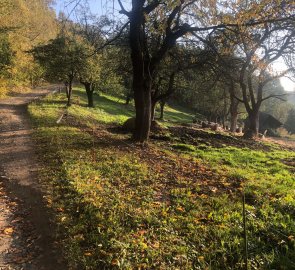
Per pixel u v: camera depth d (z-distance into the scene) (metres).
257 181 11.15
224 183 10.62
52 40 34.41
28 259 6.16
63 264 5.93
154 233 6.66
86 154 13.50
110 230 6.65
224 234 6.58
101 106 45.25
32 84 61.22
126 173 10.94
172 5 13.89
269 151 21.70
